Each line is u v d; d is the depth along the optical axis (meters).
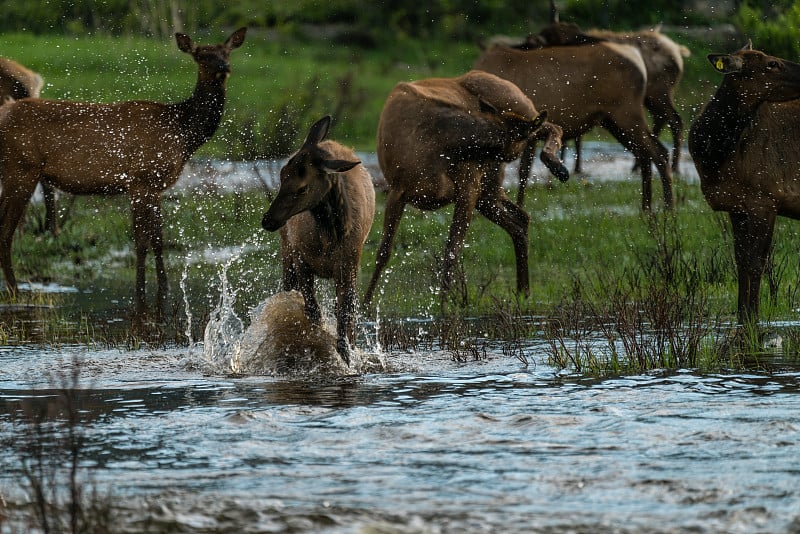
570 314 36.19
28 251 53.56
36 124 42.31
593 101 54.56
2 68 52.38
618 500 17.17
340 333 29.53
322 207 28.78
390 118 40.03
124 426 22.41
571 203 62.34
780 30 83.06
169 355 31.34
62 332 35.97
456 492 17.66
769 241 35.19
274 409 23.53
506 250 51.81
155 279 49.38
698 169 35.62
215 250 55.06
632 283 40.66
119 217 60.47
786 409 22.92
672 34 104.94
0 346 33.19
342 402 24.61
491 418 22.39
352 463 19.39
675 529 15.89
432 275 44.44
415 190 39.88
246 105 99.25
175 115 43.88
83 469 19.28
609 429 21.39
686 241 48.44
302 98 88.44
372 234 56.59
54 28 135.75
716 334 33.00
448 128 39.00
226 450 20.38
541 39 55.31
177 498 17.44
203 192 67.12
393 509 16.84
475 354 30.55
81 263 52.59
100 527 16.23
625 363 28.97
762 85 33.81
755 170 34.56
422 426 21.91
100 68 115.81
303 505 17.09
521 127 38.66
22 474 19.03
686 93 98.00
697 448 19.94
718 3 110.62
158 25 132.62
